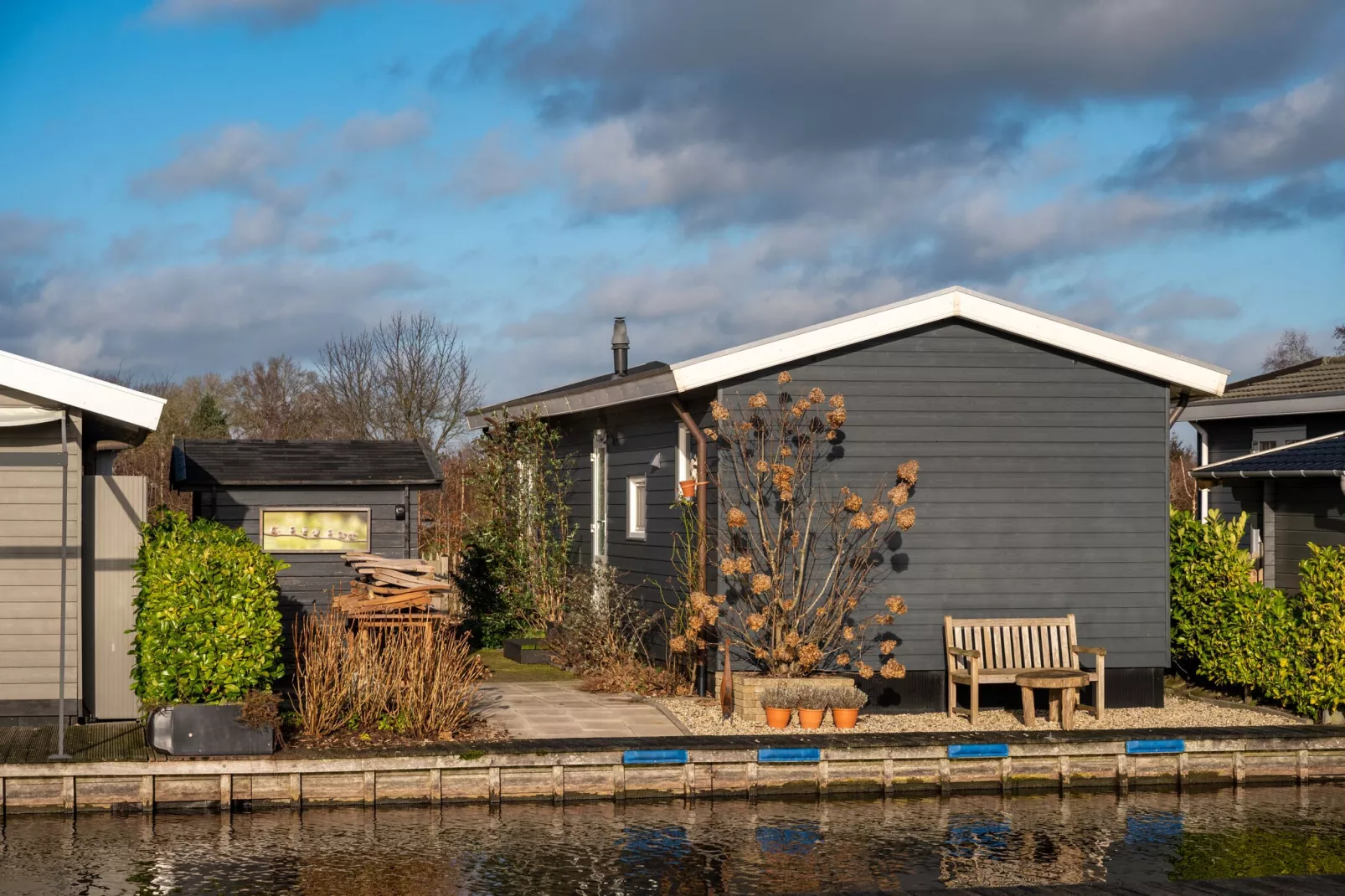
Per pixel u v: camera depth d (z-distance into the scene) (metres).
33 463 11.58
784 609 12.90
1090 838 10.01
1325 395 19.41
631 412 16.28
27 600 11.57
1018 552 13.81
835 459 13.52
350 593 15.20
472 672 13.51
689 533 14.07
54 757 10.40
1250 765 12.12
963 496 13.73
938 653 13.63
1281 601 13.94
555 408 17.83
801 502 13.42
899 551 13.60
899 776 11.50
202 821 10.16
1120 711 13.73
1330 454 15.60
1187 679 15.78
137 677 11.14
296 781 10.51
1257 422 21.02
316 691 11.32
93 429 13.11
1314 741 12.24
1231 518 21.14
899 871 9.07
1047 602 13.84
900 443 13.64
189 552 11.05
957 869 9.12
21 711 11.54
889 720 13.02
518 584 18.98
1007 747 11.66
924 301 13.51
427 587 13.47
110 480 11.98
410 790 10.72
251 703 10.66
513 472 19.80
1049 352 13.93
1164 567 14.06
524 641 17.73
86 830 9.84
